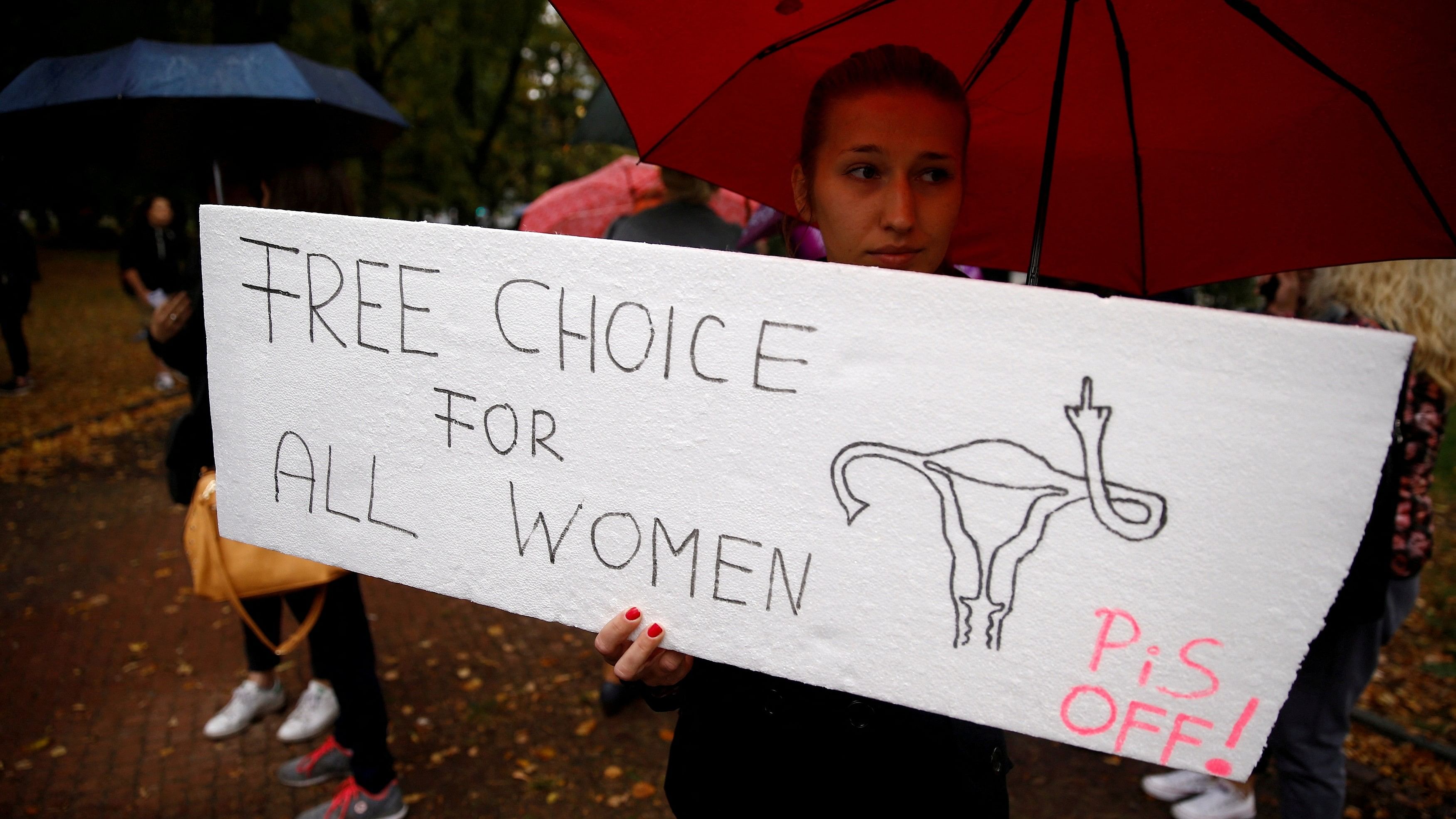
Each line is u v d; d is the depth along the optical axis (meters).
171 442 2.48
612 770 3.13
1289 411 0.94
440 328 1.26
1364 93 1.24
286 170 2.42
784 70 1.47
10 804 2.83
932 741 1.19
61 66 2.98
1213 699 1.00
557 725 3.42
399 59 9.45
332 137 3.29
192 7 6.97
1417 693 3.73
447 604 4.52
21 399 8.49
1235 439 0.96
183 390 9.54
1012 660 1.06
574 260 1.18
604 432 1.19
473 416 1.26
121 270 8.09
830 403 1.09
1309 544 0.95
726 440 1.14
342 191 2.53
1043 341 1.01
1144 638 1.02
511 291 1.22
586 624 1.23
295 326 1.34
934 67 1.17
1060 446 1.02
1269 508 0.96
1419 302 2.13
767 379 1.11
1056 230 1.64
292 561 2.37
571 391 1.20
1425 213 1.30
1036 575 1.04
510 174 13.75
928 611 1.09
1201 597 0.99
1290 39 1.23
